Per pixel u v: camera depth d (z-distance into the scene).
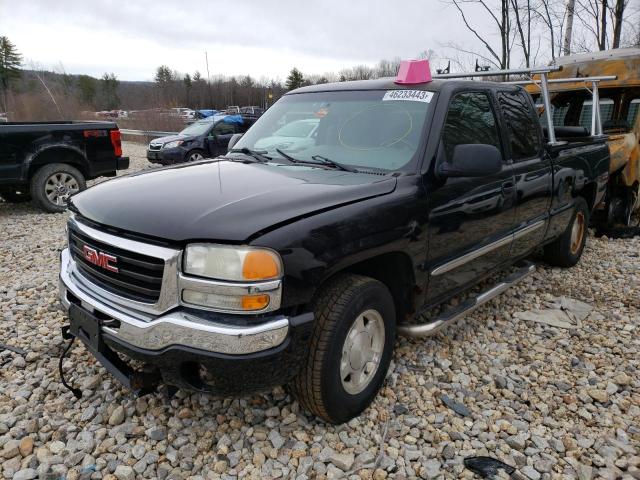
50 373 3.41
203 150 14.98
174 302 2.38
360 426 2.92
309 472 2.58
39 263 5.91
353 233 2.60
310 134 3.71
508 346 3.94
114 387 3.22
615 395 3.32
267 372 2.37
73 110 34.09
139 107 43.62
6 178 8.16
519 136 4.20
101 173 9.17
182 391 3.18
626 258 6.13
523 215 4.17
